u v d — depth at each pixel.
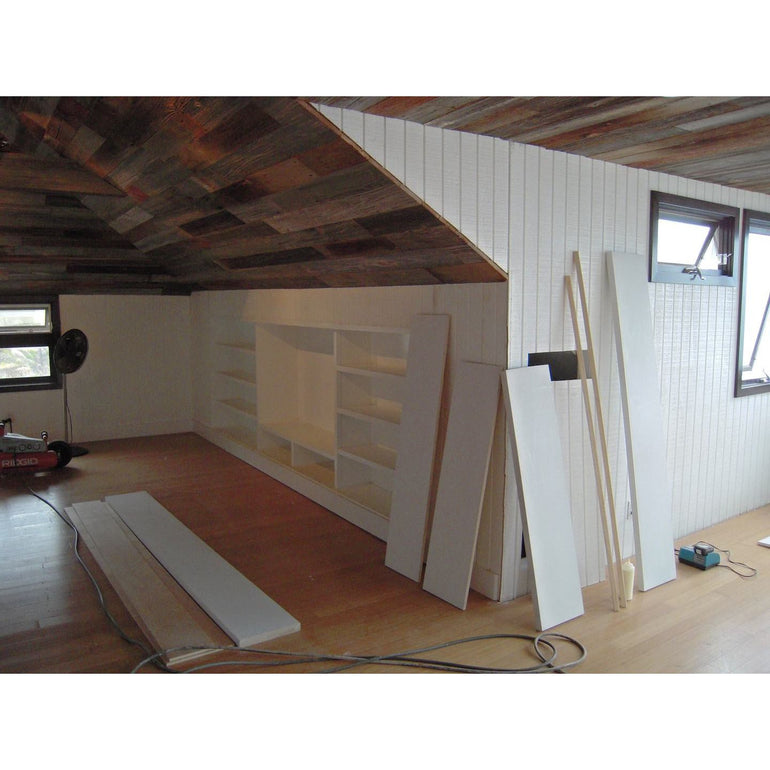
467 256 2.91
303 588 3.29
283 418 5.57
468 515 3.07
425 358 3.41
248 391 6.35
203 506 4.54
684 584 3.40
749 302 4.42
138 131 2.99
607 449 3.43
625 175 3.40
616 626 2.93
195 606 3.06
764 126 2.63
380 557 3.69
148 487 4.98
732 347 4.19
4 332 6.01
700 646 2.75
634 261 3.44
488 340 3.07
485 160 2.83
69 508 4.44
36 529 4.09
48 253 5.28
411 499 3.45
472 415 3.10
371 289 3.86
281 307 4.93
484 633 2.85
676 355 3.81
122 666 2.56
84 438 6.45
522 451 2.93
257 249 4.09
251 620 2.87
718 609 3.11
